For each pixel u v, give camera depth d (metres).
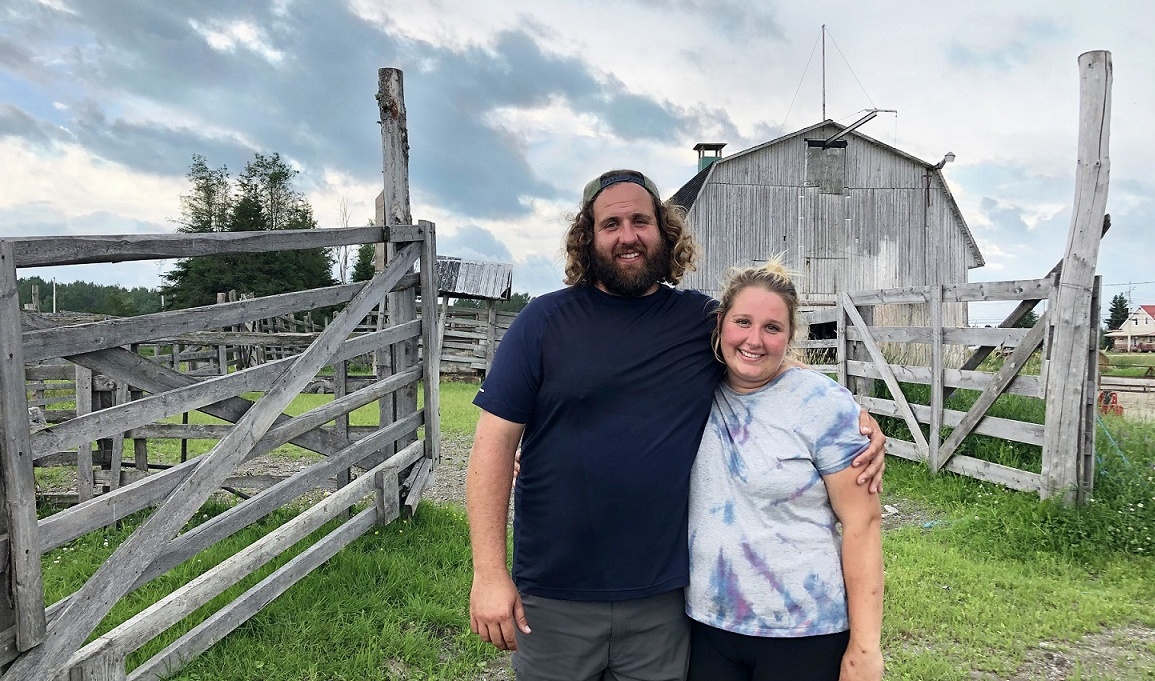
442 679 3.31
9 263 2.27
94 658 2.65
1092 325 5.34
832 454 1.85
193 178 56.06
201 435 6.14
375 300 4.69
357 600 4.00
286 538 3.89
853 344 8.88
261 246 3.61
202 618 3.68
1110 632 3.81
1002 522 5.30
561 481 1.95
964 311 20.75
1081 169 5.32
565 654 1.97
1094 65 5.21
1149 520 5.03
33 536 2.38
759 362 1.91
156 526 2.92
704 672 1.96
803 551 1.84
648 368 1.96
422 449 5.75
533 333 2.01
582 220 2.11
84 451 5.88
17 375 2.32
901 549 5.00
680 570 1.94
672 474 1.93
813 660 1.82
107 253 2.67
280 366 3.74
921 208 21.41
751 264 2.05
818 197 21.03
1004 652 3.58
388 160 5.46
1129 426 8.30
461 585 4.25
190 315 3.19
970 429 6.52
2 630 2.32
